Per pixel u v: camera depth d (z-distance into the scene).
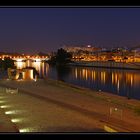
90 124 23.84
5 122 24.31
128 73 132.50
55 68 158.12
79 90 47.47
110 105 33.66
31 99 36.97
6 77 67.50
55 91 46.16
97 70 151.62
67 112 28.78
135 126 22.81
